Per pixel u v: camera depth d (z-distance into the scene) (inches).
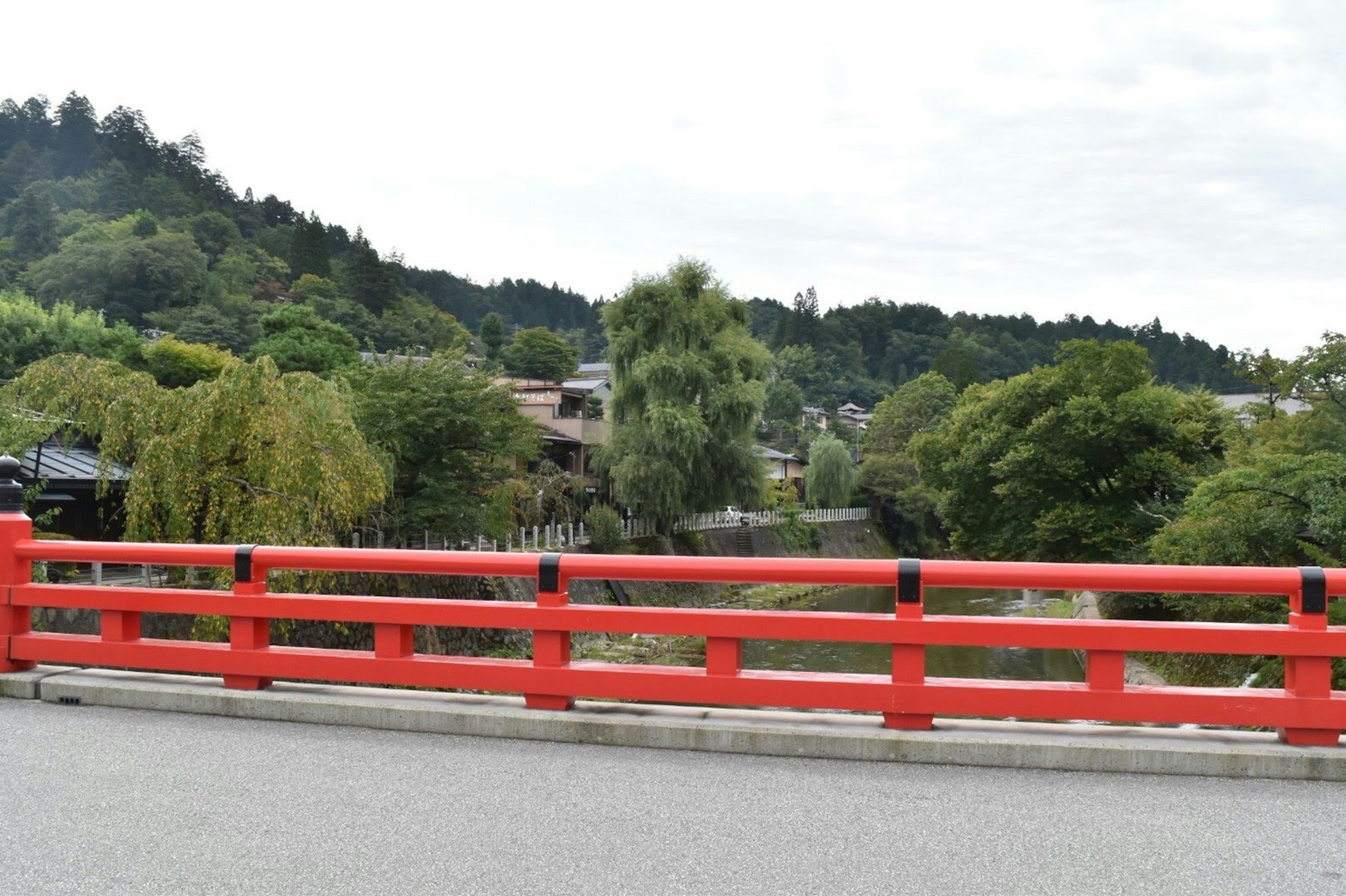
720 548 1918.1
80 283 3235.7
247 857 133.3
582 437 1948.8
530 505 1337.4
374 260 4242.1
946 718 220.2
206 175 5974.4
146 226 4037.9
